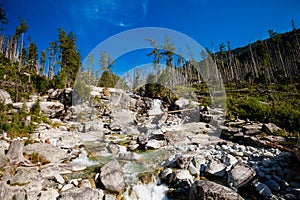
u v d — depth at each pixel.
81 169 4.93
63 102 13.47
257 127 6.97
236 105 10.13
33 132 7.86
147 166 4.95
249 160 4.82
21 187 3.78
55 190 3.76
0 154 4.79
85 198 3.43
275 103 10.43
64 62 20.77
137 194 3.87
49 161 5.28
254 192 3.53
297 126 6.92
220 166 4.36
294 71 28.03
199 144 6.61
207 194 3.10
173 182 4.12
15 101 13.12
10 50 29.97
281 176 3.87
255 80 22.75
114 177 4.04
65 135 7.53
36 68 29.84
